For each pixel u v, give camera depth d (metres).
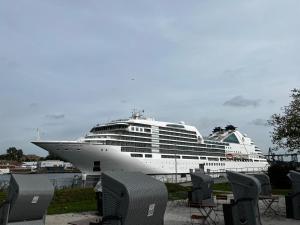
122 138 69.44
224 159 103.00
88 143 65.06
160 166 75.56
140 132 73.56
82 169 66.19
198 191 16.09
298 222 13.80
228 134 114.50
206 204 14.06
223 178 57.12
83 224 8.84
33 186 9.36
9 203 9.14
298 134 28.06
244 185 10.60
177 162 81.44
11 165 175.25
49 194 9.69
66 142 65.06
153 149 75.25
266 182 16.83
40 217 9.82
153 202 6.68
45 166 171.50
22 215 9.30
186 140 87.31
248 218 10.41
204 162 92.56
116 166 67.38
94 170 65.81
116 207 6.33
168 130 81.62
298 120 27.94
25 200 9.13
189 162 86.00
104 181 6.68
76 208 18.41
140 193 6.36
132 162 69.25
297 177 14.67
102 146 65.69
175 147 82.31
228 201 20.91
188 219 14.77
